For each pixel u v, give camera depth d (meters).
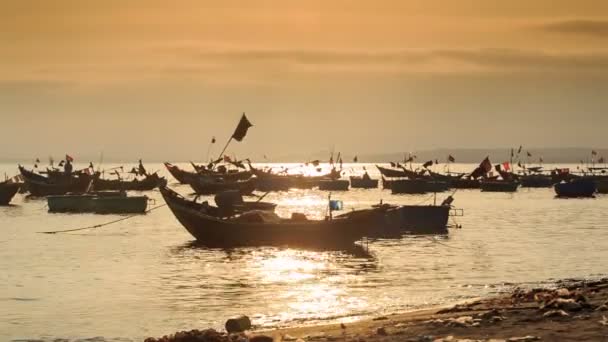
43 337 35.78
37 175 156.88
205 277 54.56
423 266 59.56
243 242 69.69
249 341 30.11
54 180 156.25
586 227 97.00
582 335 27.36
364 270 57.38
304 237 68.94
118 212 120.38
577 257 65.19
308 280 52.75
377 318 35.91
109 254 68.69
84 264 62.16
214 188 157.12
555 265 59.94
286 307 42.44
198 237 72.06
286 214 120.06
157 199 157.12
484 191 193.25
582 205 144.62
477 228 94.38
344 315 39.22
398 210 81.75
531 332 28.25
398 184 178.62
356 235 69.25
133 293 47.88
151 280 53.31
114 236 85.69
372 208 69.88
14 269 59.47
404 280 52.34
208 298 45.91
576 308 32.72
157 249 71.94
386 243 75.44
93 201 122.75
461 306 37.25
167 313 41.31
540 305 34.59
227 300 45.12
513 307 34.84
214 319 39.50
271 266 59.75
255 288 49.41
